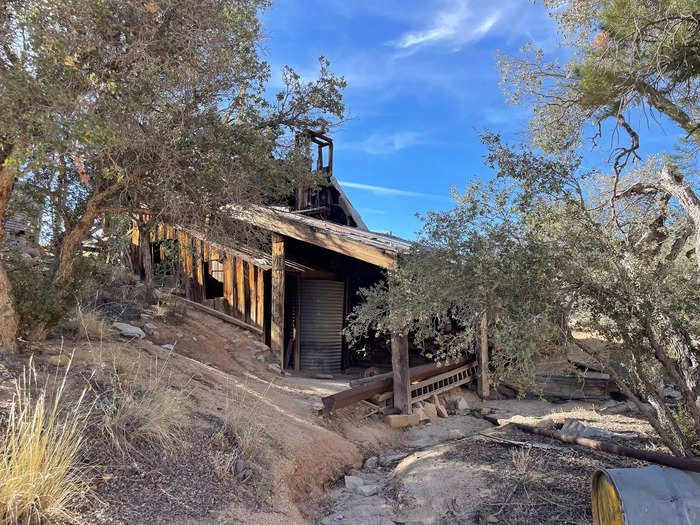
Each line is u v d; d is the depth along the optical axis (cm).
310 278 1333
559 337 458
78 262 670
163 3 546
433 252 529
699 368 519
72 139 431
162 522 369
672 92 766
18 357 523
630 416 897
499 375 460
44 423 409
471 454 630
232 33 646
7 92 423
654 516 363
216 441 515
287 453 584
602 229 528
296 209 1345
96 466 401
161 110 608
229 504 430
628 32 718
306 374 1185
